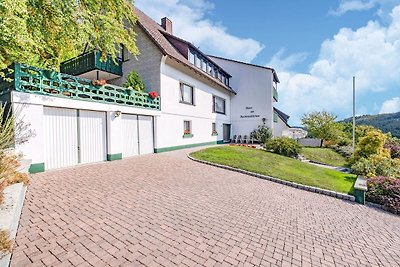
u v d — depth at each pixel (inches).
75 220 168.2
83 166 337.7
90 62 547.2
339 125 1225.4
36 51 311.4
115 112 406.9
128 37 361.7
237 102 974.4
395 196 307.3
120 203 209.5
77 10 290.5
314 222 218.7
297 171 454.0
